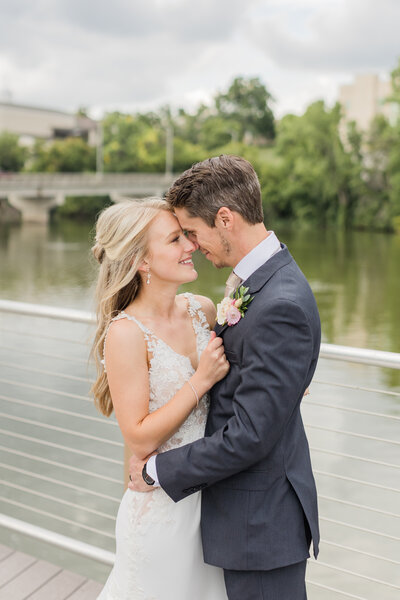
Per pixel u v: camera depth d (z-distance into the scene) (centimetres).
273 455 158
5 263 3105
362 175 5516
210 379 162
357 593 486
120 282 175
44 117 7819
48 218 5762
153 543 173
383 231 5316
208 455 152
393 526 589
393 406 965
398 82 5378
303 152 5622
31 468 702
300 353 148
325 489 658
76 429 797
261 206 160
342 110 6047
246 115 8700
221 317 160
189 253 175
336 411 884
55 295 2342
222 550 162
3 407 866
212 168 157
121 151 7706
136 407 169
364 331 1920
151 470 161
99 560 255
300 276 158
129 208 171
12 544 590
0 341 1208
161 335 176
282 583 161
